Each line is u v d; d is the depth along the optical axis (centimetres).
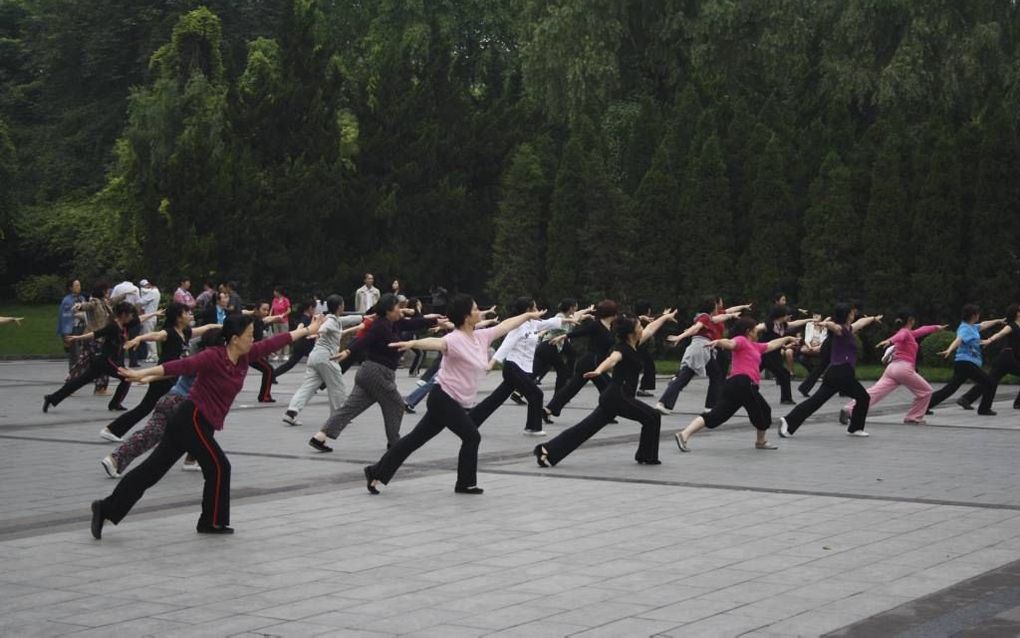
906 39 3459
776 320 2200
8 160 5247
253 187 3716
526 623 702
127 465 1286
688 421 1877
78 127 6025
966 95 3481
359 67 4750
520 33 4253
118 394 2011
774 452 1493
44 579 818
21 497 1154
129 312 2006
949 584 796
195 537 956
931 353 2977
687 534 964
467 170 3944
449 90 3997
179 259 3662
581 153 3516
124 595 773
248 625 701
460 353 1152
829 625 696
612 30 3906
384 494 1163
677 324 3391
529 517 1040
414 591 780
